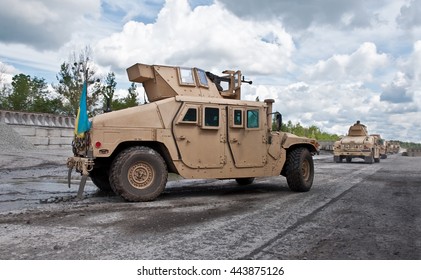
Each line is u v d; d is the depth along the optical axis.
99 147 6.93
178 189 9.41
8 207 6.64
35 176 12.05
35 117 29.19
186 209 6.49
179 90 8.22
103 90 35.31
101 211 6.21
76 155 7.88
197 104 7.80
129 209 6.41
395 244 4.41
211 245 4.30
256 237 4.65
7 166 15.02
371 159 23.25
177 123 7.55
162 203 7.08
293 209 6.57
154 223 5.36
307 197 8.03
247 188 9.61
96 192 8.62
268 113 8.80
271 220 5.64
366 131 25.50
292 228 5.13
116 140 7.07
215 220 5.60
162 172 7.36
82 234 4.71
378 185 10.51
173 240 4.48
